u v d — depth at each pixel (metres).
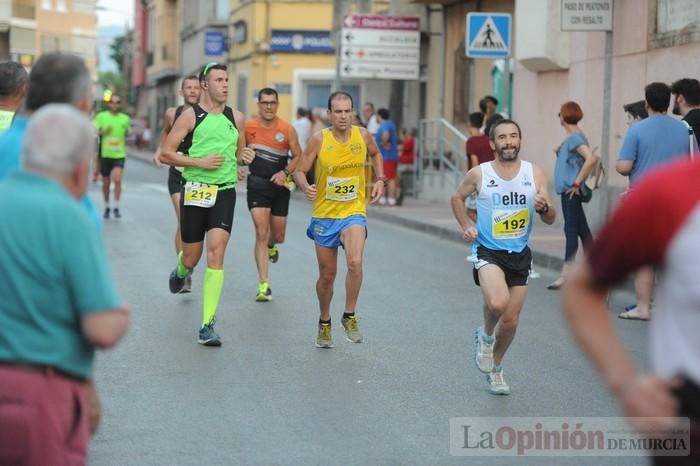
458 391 14.65
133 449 11.84
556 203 37.25
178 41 110.62
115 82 199.12
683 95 19.92
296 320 19.59
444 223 37.25
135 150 124.56
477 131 30.41
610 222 5.87
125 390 14.42
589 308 5.92
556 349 17.53
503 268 14.16
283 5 76.81
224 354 16.69
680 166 5.82
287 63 77.19
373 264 27.83
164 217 38.53
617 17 33.72
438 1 50.78
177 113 23.17
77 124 7.18
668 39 30.91
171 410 13.46
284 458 11.58
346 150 16.72
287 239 32.22
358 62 53.41
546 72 38.81
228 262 26.80
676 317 5.84
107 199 37.75
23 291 6.98
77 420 7.24
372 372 15.69
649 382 5.73
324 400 14.05
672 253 5.72
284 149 21.61
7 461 6.97
